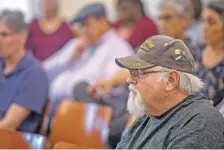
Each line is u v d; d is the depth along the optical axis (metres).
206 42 4.92
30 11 10.38
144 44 3.12
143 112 3.27
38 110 5.36
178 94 3.05
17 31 5.50
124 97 5.63
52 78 7.16
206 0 6.00
